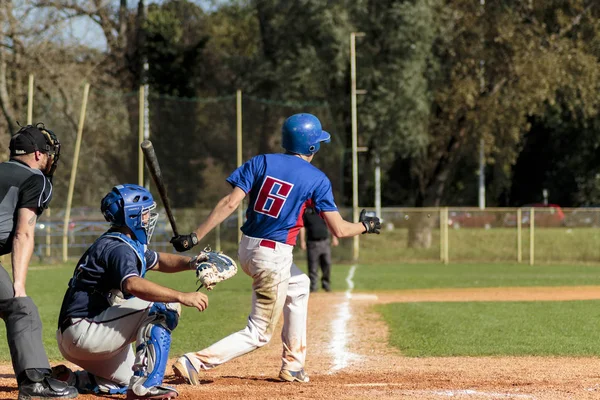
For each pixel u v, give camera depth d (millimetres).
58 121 62219
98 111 65125
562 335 20859
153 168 12203
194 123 66438
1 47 62781
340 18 66250
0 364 16703
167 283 40125
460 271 51219
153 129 65625
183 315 26062
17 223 11141
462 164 106688
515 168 113750
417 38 65938
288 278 13125
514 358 17250
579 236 60781
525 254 60438
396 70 66000
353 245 59812
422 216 63531
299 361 13719
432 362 16719
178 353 18406
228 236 60281
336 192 64500
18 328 11039
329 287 35094
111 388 12125
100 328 11188
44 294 33625
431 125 70000
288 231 13023
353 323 23875
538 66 64375
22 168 11305
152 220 11508
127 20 84562
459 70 67312
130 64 84438
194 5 102688
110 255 11016
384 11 66438
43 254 55625
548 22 69062
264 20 75062
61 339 11406
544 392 12445
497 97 67125
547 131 106062
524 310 27172
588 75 65000
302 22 69000
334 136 64875
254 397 11891
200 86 91812
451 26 67750
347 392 12398
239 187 12852
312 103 68062
